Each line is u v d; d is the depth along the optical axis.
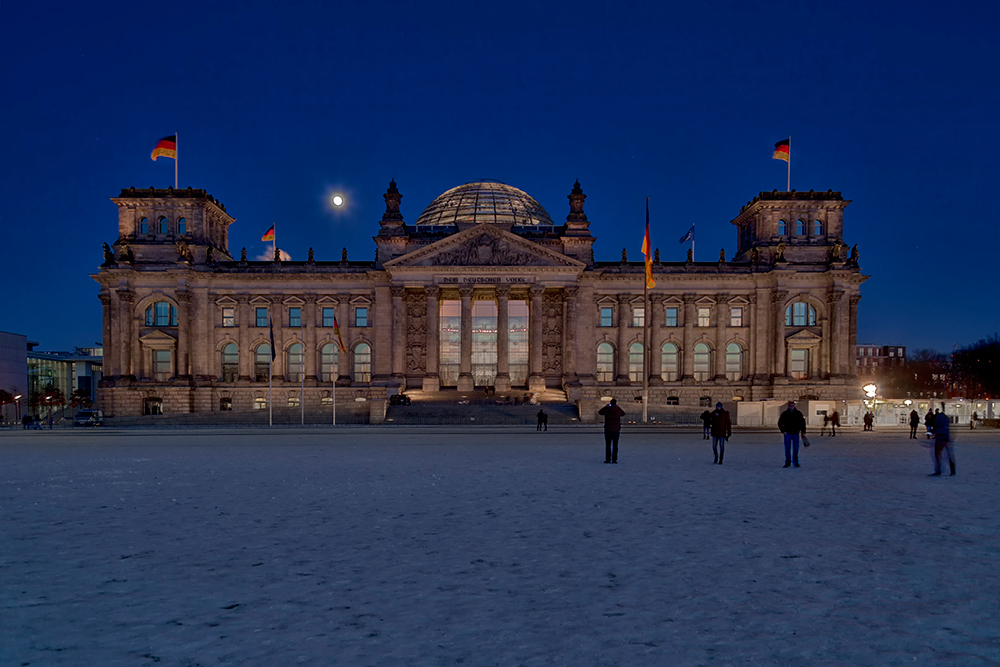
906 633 10.19
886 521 18.58
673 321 111.25
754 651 9.46
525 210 126.75
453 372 112.56
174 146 105.44
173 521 18.64
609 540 16.19
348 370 109.25
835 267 106.06
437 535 16.75
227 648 9.55
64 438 59.38
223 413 89.69
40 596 11.92
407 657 9.20
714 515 19.41
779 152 103.75
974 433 67.69
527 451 42.00
